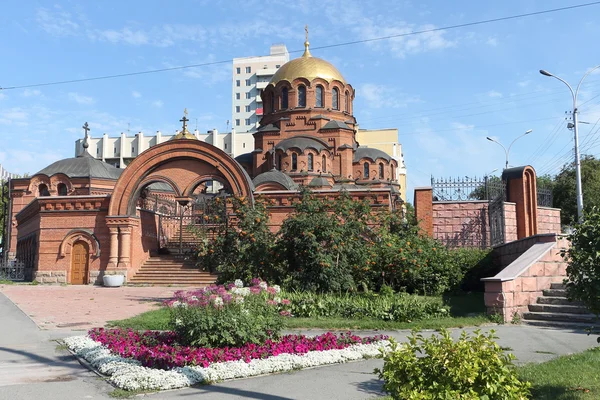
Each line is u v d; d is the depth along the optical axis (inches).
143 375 311.4
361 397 282.4
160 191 1822.1
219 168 1175.6
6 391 300.7
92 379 331.6
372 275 741.9
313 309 584.4
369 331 493.4
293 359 351.6
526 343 410.9
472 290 822.5
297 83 1744.6
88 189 1578.5
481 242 1053.8
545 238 593.0
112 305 749.9
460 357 201.8
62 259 1195.9
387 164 1838.1
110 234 1167.6
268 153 1691.7
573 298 280.8
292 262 697.0
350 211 733.9
